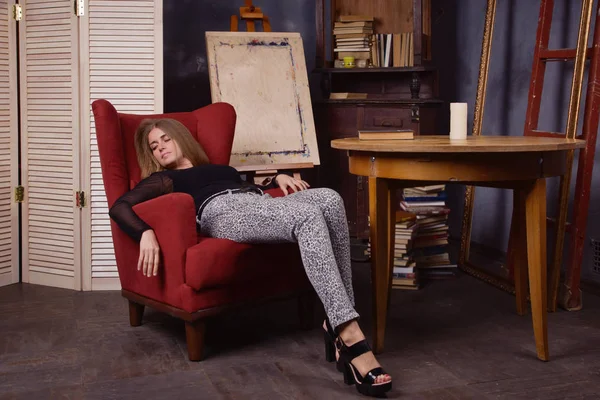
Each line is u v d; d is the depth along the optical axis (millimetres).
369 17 4375
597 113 2992
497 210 4098
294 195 2395
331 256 2127
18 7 3404
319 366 2342
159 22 3350
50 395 2104
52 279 3480
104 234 3381
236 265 2383
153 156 2770
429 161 2268
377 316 2436
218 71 3803
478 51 4293
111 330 2766
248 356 2449
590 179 3012
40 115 3420
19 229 3572
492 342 2586
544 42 3365
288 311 3023
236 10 4699
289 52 3992
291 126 3861
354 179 4297
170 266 2408
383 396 2059
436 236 3576
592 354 2449
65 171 3381
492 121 4160
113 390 2143
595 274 3332
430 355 2439
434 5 4652
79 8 3293
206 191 2582
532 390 2119
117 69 3350
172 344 2592
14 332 2738
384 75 4586
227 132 3055
